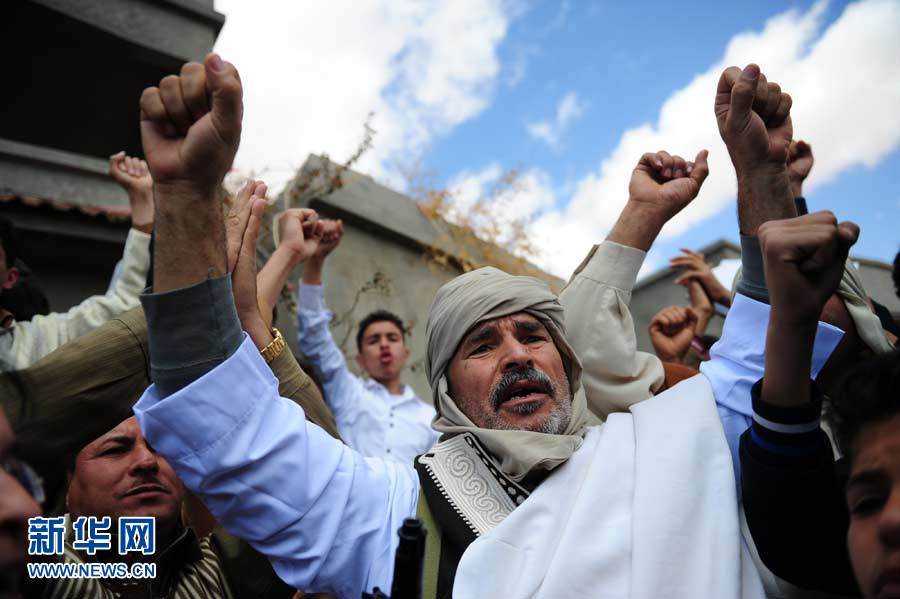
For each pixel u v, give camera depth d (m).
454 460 2.04
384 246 8.45
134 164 3.43
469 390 2.22
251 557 2.18
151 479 2.08
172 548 2.08
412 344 8.30
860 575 1.19
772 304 1.52
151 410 1.62
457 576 1.73
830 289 1.48
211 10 8.71
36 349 2.59
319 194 7.77
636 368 2.42
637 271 2.54
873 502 1.22
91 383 1.84
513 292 2.29
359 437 4.60
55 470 1.86
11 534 1.09
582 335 2.45
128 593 2.00
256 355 1.75
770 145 1.96
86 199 7.25
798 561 1.59
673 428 1.90
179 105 1.60
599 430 2.12
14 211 6.43
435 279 8.72
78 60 8.43
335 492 1.83
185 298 1.63
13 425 1.72
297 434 1.78
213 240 1.66
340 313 7.82
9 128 9.41
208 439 1.64
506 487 1.97
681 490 1.74
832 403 1.38
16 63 8.41
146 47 8.27
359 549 1.84
